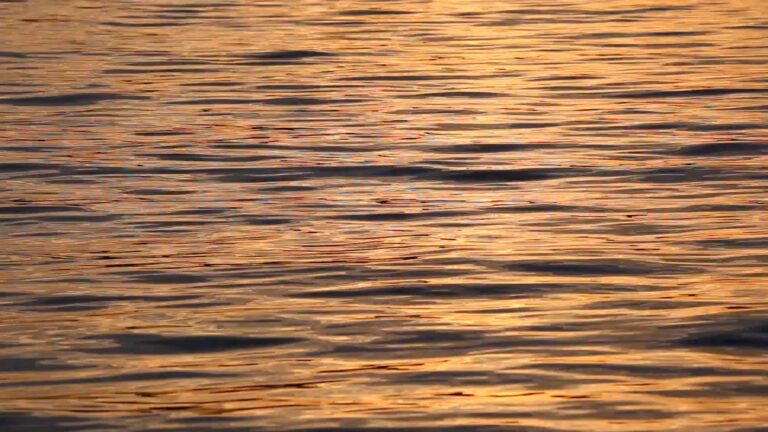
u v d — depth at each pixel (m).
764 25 41.72
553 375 14.62
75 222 21.25
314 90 31.95
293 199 22.62
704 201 22.19
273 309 16.95
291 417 13.60
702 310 16.69
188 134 27.53
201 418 13.59
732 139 26.56
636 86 32.12
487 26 41.81
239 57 36.28
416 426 13.36
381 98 31.03
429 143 26.58
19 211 21.89
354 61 35.75
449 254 19.31
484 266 18.70
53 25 41.94
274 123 28.53
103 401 14.03
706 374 14.60
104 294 17.62
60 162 25.22
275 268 18.73
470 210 21.81
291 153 25.86
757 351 15.27
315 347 15.59
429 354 15.32
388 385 14.41
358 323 16.41
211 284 18.03
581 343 15.59
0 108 29.98
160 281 18.19
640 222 20.97
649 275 18.23
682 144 26.25
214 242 20.08
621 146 26.17
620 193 22.80
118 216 21.59
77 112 29.69
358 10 45.22
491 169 24.50
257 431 13.29
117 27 41.53
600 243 19.80
